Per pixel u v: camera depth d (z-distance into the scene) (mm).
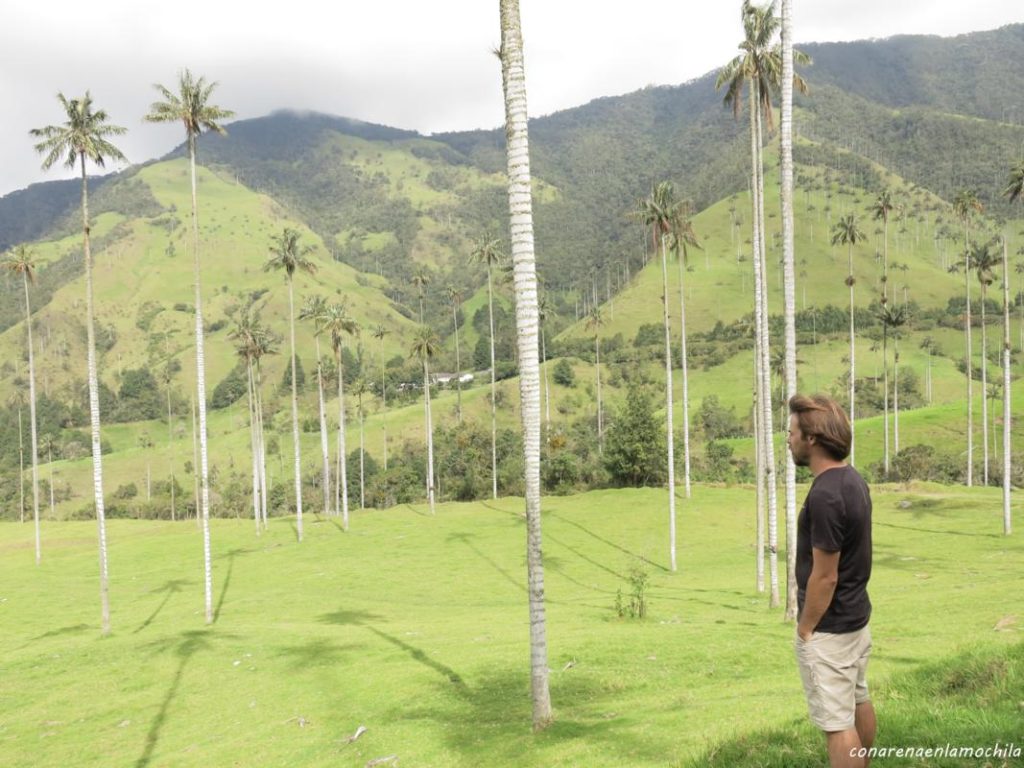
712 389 167625
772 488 32188
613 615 31859
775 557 32031
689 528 63469
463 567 54312
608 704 16312
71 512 153000
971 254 81375
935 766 6551
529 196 13445
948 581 34625
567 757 11672
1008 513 49562
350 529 74188
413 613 39750
